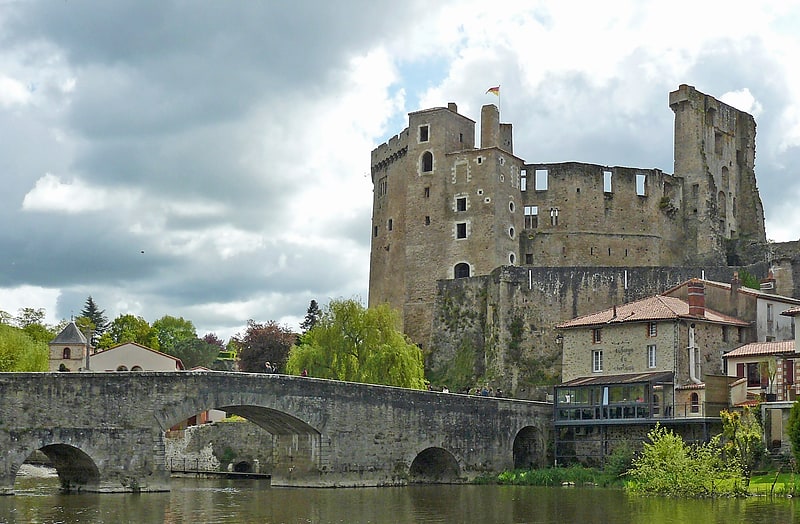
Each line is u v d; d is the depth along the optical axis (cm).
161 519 5400
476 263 12731
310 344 11031
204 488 7631
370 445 7744
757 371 8344
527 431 8962
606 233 13212
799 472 6969
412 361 10025
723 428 7662
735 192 14575
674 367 8594
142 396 6812
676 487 6850
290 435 7794
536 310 11306
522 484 8088
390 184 13925
